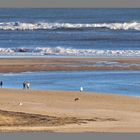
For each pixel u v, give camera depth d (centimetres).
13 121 7512
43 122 7531
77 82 11094
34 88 10394
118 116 7988
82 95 9506
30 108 8306
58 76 11738
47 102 8838
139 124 7550
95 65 13125
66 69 12562
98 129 7225
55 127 7294
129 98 9312
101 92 10119
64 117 7825
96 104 8800
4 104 8550
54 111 8169
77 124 7494
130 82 11138
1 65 12950
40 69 12556
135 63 13462
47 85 10744
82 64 13262
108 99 9212
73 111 8231
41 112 8044
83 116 7931
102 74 11988
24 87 10350
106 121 7700
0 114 7769
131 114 8138
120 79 11438
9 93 9562
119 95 9525
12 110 8069
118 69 12581
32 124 7412
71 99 9156
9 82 11000
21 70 12406
